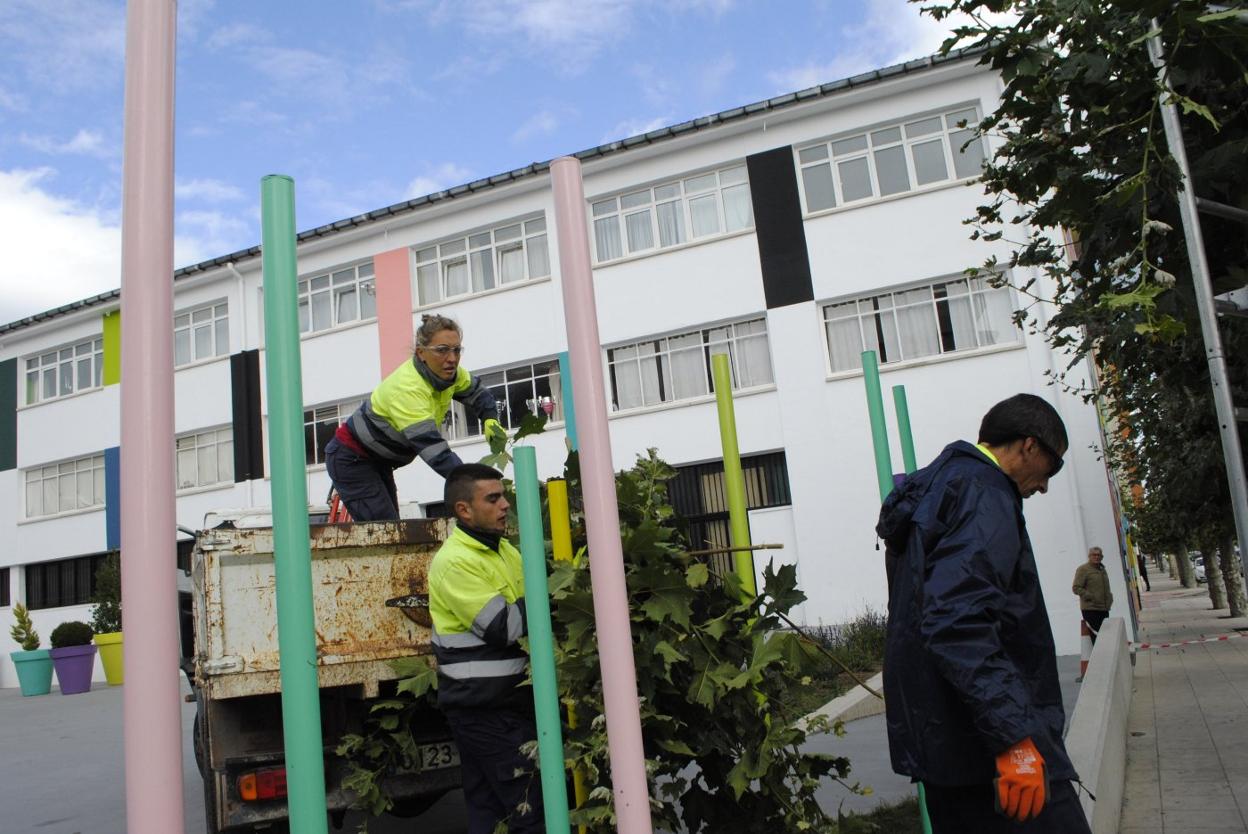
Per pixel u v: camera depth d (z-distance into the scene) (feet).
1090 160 13.55
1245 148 11.71
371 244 80.33
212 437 85.40
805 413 65.98
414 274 79.05
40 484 95.91
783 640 12.32
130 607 6.13
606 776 11.82
